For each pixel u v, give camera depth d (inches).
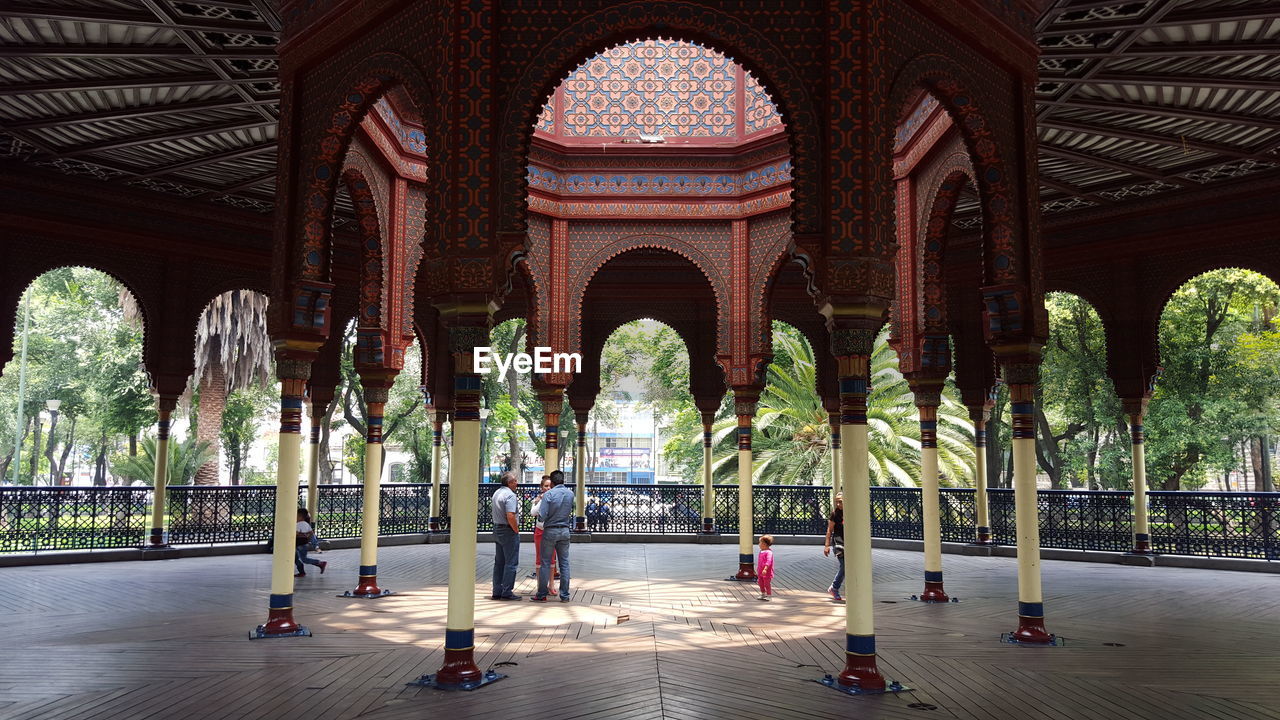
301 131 227.9
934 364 288.8
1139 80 280.1
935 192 281.6
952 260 454.3
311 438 440.5
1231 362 663.1
